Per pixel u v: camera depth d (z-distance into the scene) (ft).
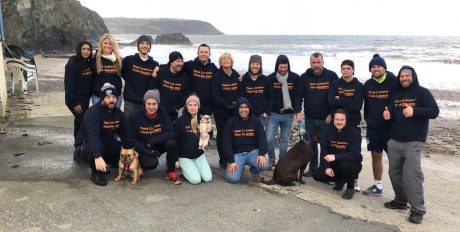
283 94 21.68
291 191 18.62
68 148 23.66
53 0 134.62
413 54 142.10
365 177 22.30
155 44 282.36
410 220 16.01
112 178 19.08
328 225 15.12
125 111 21.76
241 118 19.48
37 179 18.43
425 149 29.91
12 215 14.75
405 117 16.38
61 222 14.40
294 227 14.83
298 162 19.30
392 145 16.94
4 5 114.21
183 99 21.49
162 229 14.20
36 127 28.35
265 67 87.51
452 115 42.57
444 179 22.65
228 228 14.51
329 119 20.77
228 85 21.12
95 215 15.05
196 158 19.62
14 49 41.27
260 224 14.94
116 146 19.30
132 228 14.17
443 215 17.08
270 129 22.34
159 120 19.06
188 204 16.47
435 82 67.82
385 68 18.25
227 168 19.58
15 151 22.65
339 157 18.37
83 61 20.83
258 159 19.47
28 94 42.24
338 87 19.83
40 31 125.08
